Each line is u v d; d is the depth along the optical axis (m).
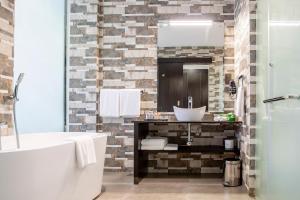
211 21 4.45
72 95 4.49
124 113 4.32
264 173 2.81
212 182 3.86
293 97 1.90
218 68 4.41
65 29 4.60
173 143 4.39
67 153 2.54
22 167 2.07
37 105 4.02
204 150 3.92
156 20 4.50
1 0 3.01
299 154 1.87
